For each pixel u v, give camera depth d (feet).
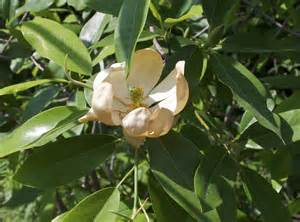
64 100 3.11
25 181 2.16
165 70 2.28
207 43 2.45
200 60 2.34
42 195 2.62
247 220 2.57
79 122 2.14
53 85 2.80
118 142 2.25
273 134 2.34
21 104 3.41
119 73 2.15
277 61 4.15
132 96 2.17
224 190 2.09
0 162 3.02
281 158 2.51
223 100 2.79
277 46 2.45
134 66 2.19
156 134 2.06
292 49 2.44
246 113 2.41
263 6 3.43
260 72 4.22
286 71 4.32
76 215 2.08
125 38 1.89
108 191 2.13
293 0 3.28
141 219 2.21
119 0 2.40
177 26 3.20
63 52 2.30
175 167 2.12
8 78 3.25
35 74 3.78
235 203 2.09
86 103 2.46
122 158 3.77
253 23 3.60
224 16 2.46
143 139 2.08
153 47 2.56
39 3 2.95
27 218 2.65
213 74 2.59
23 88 2.27
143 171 3.29
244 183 2.32
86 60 2.30
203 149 2.35
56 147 2.20
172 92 2.18
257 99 2.21
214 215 2.04
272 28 3.32
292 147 2.51
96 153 2.23
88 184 3.52
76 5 3.01
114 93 2.16
